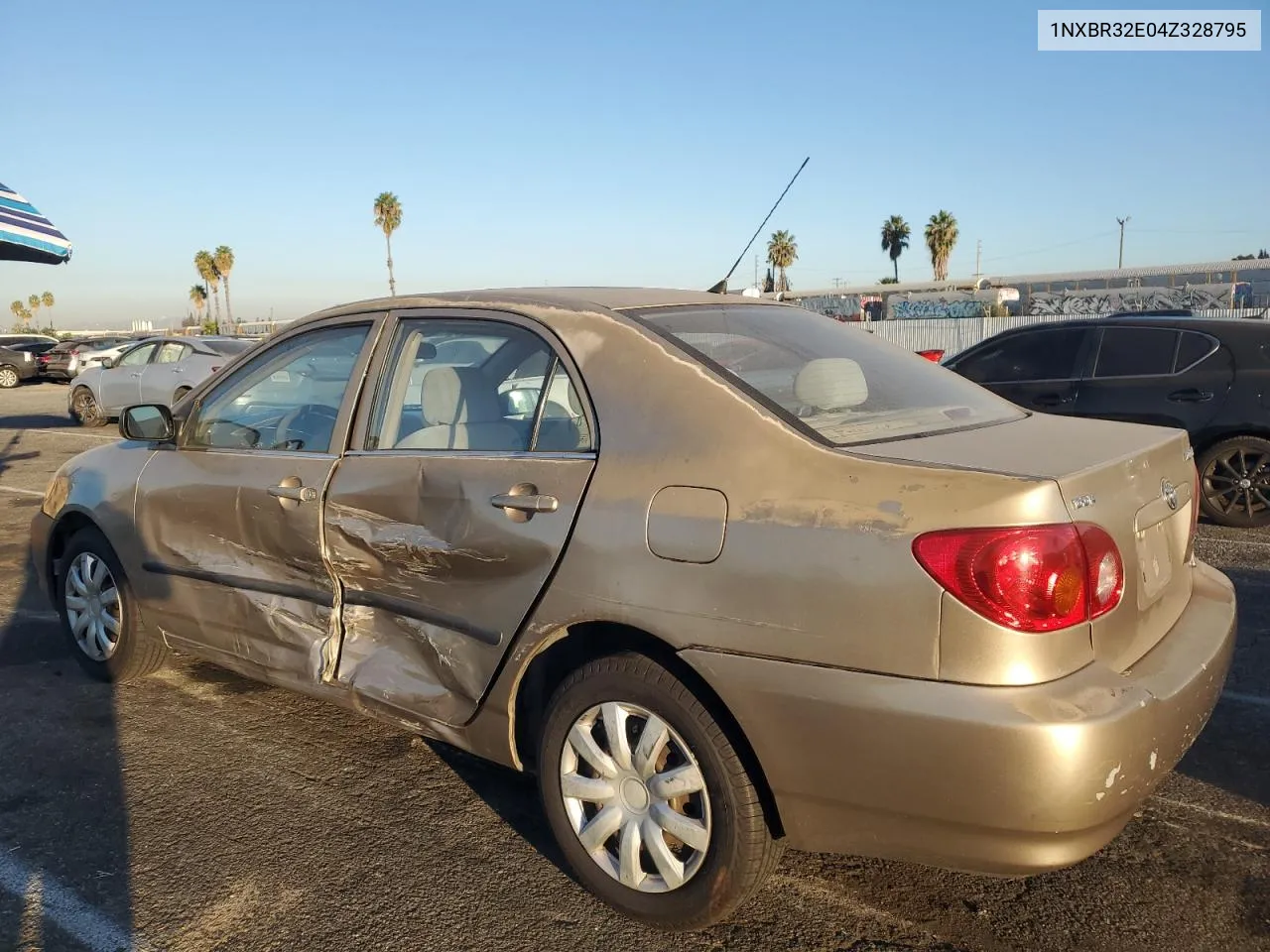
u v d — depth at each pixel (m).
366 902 2.95
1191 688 2.50
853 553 2.38
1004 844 2.25
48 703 4.47
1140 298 24.00
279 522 3.64
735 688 2.49
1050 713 2.20
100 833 3.36
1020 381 8.38
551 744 2.93
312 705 4.44
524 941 2.77
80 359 28.06
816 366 3.10
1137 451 2.73
